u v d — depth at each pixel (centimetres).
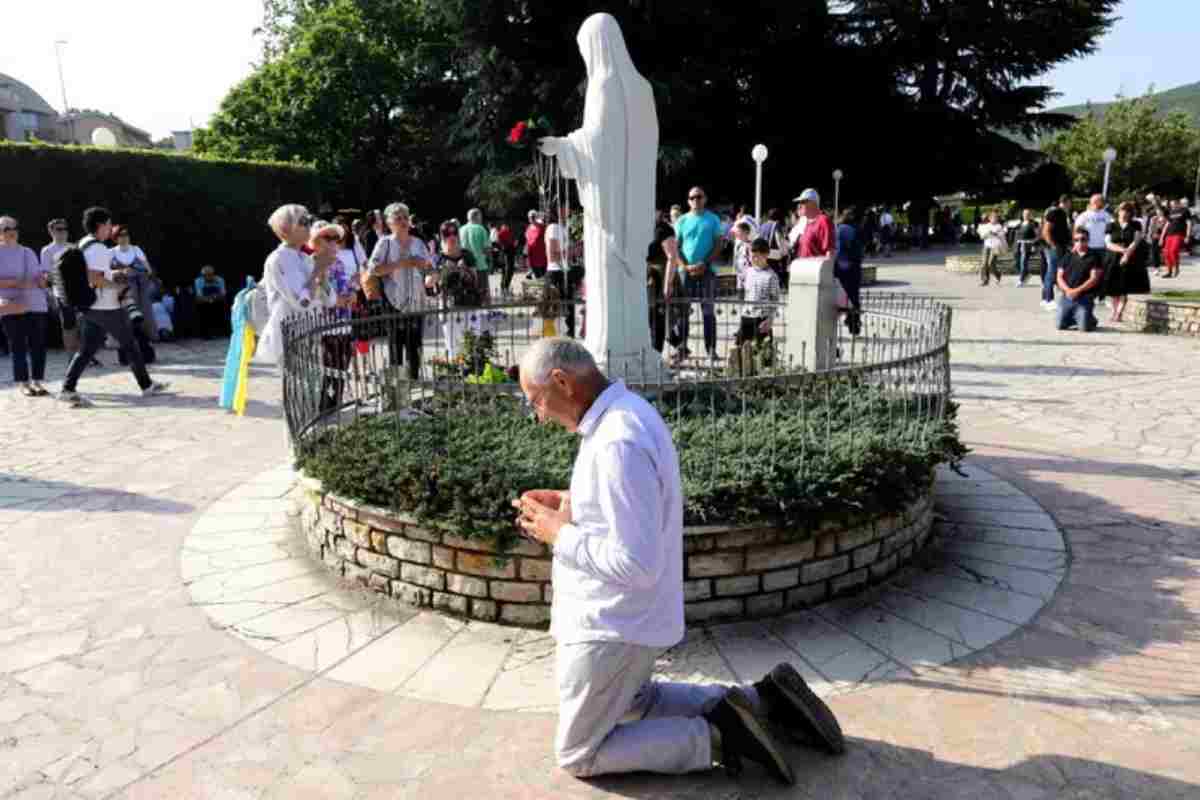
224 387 907
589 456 257
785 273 1608
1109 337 1261
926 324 705
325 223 788
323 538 486
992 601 430
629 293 614
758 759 287
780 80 3628
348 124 3753
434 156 3884
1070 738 318
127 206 1550
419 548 428
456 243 1063
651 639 265
